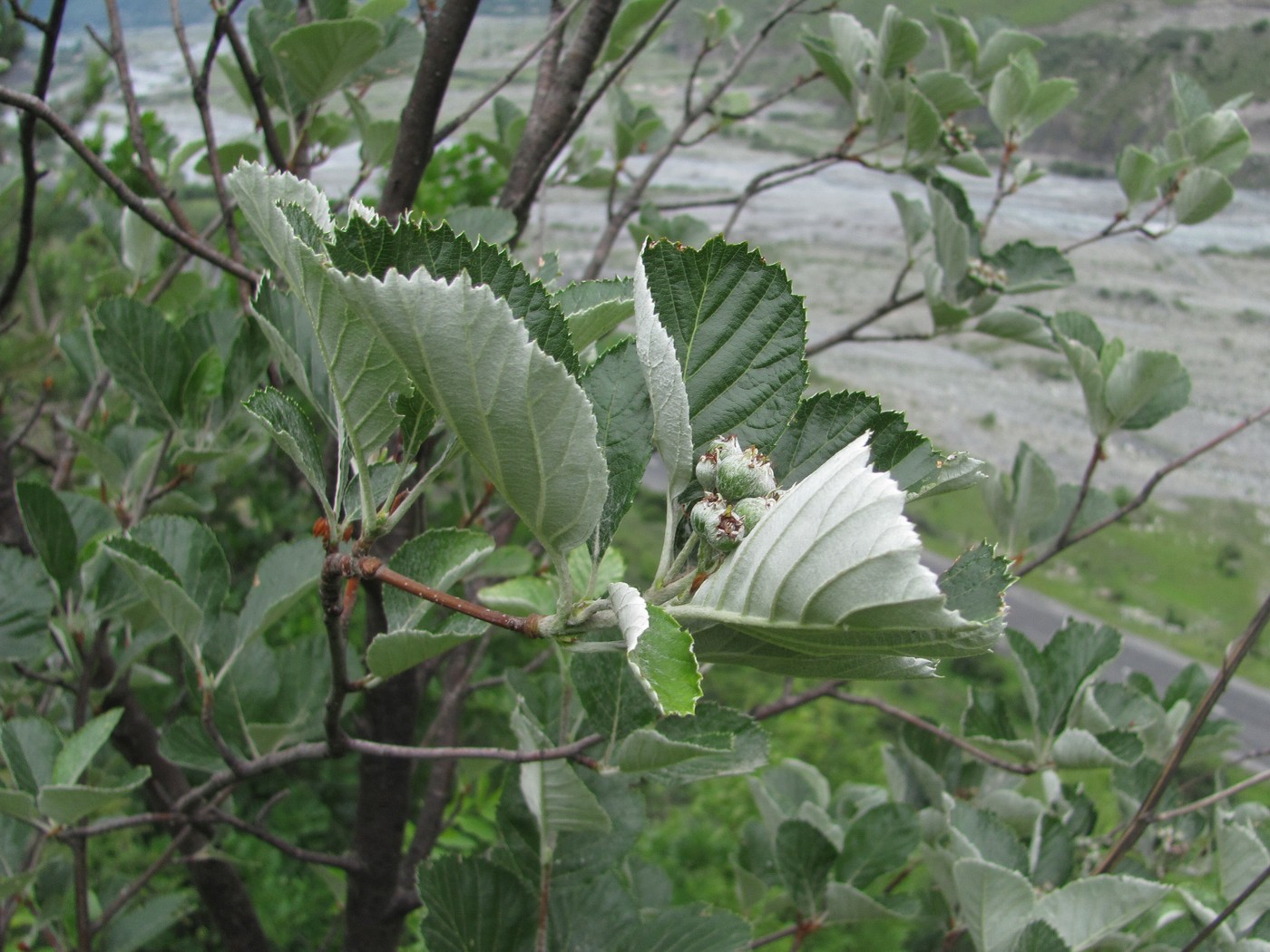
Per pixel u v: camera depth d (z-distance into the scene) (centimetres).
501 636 147
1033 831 61
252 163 24
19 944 62
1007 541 67
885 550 19
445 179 113
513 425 21
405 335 20
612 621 23
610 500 26
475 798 74
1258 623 44
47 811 39
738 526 22
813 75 82
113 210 81
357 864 57
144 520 46
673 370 23
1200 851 60
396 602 34
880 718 246
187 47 53
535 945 40
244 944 72
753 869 64
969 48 84
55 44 45
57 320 106
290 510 134
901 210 77
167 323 53
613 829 43
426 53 52
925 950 64
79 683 52
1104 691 60
